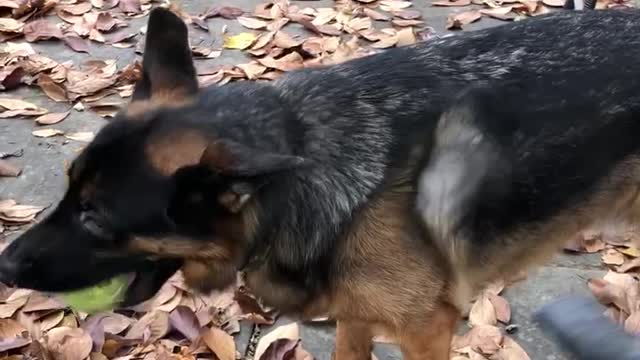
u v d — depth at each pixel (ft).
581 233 4.57
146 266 3.89
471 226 4.05
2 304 4.91
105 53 7.11
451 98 3.98
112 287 3.89
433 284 4.05
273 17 7.62
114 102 6.54
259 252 3.92
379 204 3.90
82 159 3.67
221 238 3.81
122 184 3.64
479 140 3.96
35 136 6.18
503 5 7.93
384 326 4.17
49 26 7.31
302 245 3.90
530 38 4.17
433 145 3.94
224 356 4.70
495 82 4.03
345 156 3.90
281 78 4.11
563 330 2.60
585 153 4.11
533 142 4.03
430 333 4.16
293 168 3.63
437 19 7.70
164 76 3.95
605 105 4.09
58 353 4.64
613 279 5.16
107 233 3.71
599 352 2.56
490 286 4.74
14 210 5.53
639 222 4.50
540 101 4.03
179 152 3.65
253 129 3.78
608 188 4.24
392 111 3.96
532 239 4.23
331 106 3.94
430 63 4.08
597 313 2.66
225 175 3.58
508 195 4.05
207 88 4.02
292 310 4.16
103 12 7.54
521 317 5.00
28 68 6.78
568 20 4.27
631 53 4.16
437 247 4.00
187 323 4.83
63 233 3.76
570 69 4.09
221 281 3.99
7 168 5.84
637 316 4.93
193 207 3.70
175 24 3.95
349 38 7.37
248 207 3.78
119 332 4.82
